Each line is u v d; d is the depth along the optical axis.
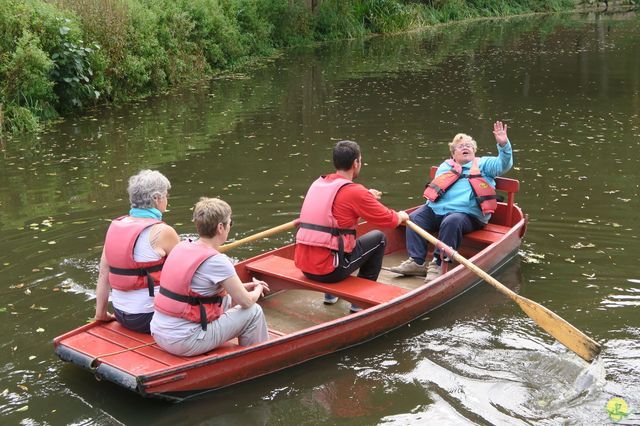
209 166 8.61
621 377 4.16
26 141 10.12
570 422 3.73
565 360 4.37
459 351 4.50
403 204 7.07
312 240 4.71
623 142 9.53
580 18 32.59
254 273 5.16
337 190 4.67
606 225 6.53
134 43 13.70
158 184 4.16
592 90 13.75
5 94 10.96
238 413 3.87
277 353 4.18
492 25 29.20
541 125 10.70
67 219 6.81
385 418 3.80
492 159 5.89
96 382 4.15
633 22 30.03
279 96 13.62
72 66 11.77
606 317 4.88
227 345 4.14
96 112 12.24
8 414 3.83
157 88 14.39
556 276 5.56
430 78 15.65
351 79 15.64
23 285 5.36
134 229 4.06
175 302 3.86
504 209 6.15
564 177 7.96
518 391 4.04
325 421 3.78
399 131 10.43
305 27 22.61
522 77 15.59
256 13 19.86
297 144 9.71
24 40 10.88
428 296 4.94
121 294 4.18
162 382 3.74
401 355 4.46
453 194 5.81
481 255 5.34
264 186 7.75
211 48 16.88
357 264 4.89
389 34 25.61
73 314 4.93
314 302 5.25
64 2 12.77
